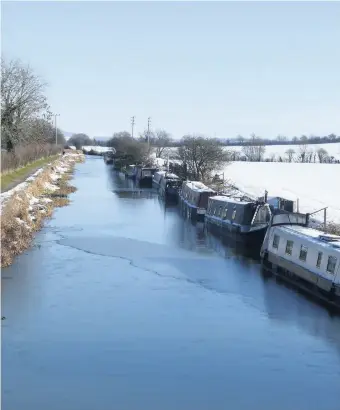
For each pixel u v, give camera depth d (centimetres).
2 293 2730
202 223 4891
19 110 7188
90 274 3102
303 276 2834
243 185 6944
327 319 2456
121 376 1927
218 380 1905
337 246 2644
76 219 4841
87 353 2095
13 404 1753
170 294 2780
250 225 3912
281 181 7500
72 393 1820
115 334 2264
